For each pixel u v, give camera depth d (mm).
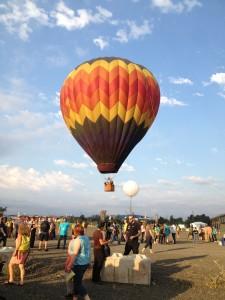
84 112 22062
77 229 9844
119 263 12820
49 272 14008
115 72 22094
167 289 12328
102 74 22000
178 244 32406
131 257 12953
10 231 28859
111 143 22188
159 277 14078
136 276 12711
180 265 17109
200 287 12867
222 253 23484
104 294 11289
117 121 21953
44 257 17250
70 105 22625
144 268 12727
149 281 12703
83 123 22266
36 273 13703
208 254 22453
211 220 84500
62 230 22500
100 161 22531
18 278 12867
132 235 15305
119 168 22812
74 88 22438
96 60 22875
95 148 22406
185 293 11922
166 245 30500
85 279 13148
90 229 45500
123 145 22375
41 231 21078
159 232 32250
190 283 13336
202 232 40281
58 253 19609
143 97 22203
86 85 22000
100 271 12883
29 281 12469
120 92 21844
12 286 11633
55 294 10945
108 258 12953
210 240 38531
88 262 9797
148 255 20984
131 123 22172
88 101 21875
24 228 11992
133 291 11805
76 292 9727
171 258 19656
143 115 22391
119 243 29594
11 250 13805
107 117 21875
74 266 9648
